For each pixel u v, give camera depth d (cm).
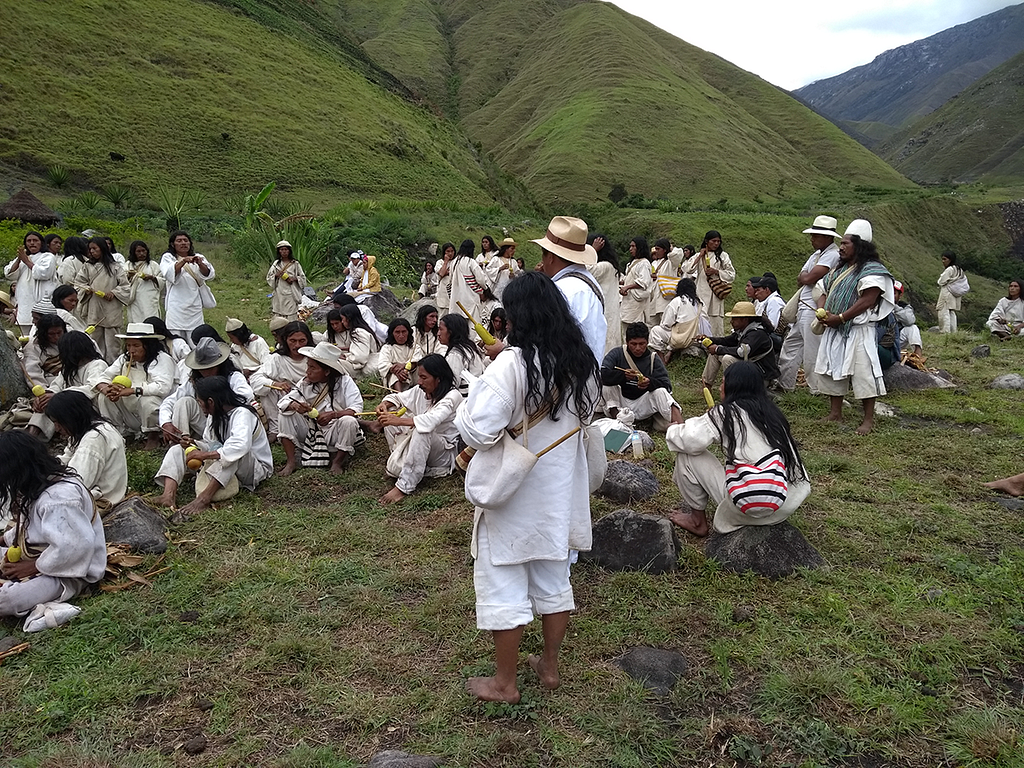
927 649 346
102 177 3762
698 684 326
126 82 4659
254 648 360
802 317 783
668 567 423
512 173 8269
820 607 382
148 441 664
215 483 537
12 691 331
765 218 5375
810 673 326
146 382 662
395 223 3084
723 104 10862
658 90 9756
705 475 457
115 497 507
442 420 561
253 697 323
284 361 669
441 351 748
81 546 398
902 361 947
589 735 297
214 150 4472
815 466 592
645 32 13262
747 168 8588
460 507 530
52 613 383
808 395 834
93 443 492
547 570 311
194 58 5281
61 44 4622
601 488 533
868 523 483
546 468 299
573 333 297
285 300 1201
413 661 348
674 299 984
